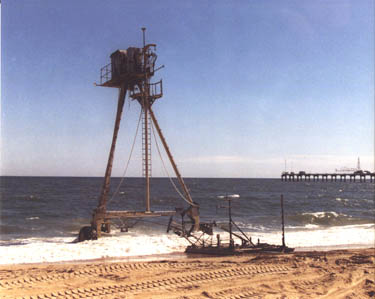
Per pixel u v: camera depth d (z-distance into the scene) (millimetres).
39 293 10195
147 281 11406
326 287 11211
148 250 19297
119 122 23906
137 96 23797
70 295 9898
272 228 31953
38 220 38250
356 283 11828
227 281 11648
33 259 16969
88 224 35156
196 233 23906
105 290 10406
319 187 148375
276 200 73625
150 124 23844
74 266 14148
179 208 24312
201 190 107750
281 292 10609
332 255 16812
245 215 47188
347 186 164500
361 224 36406
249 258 16422
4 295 9836
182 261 15133
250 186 142750
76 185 123375
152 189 107625
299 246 21938
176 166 24516
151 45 23406
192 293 10359
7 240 24016
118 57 24031
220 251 18094
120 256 18031
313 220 38500
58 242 22578
